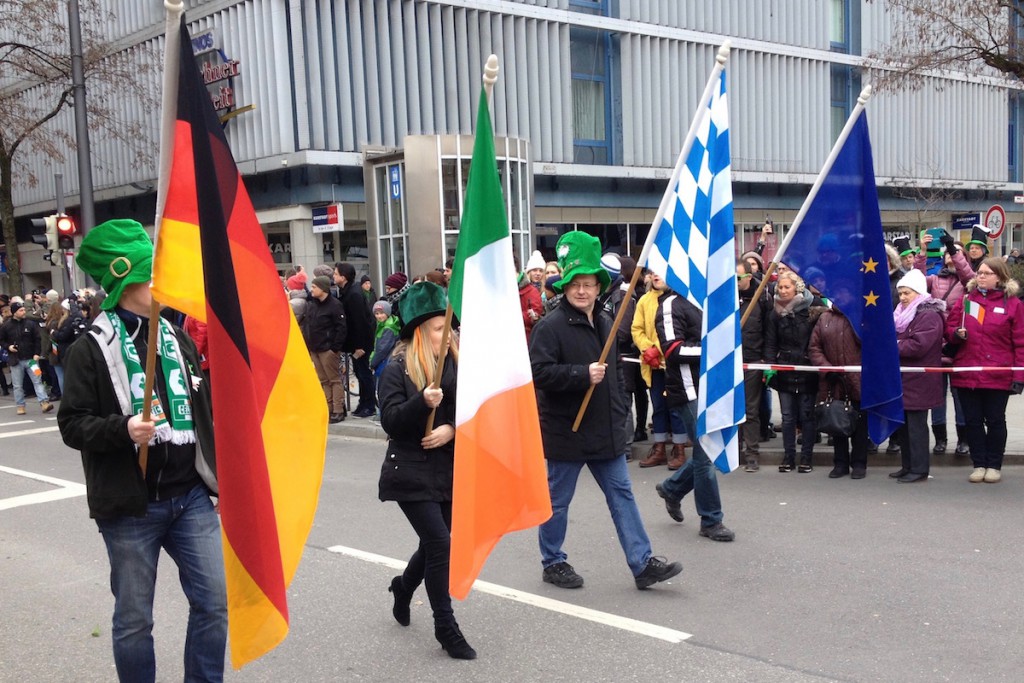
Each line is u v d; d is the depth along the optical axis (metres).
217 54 21.14
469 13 21.53
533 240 17.09
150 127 23.48
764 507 7.17
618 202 24.34
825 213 6.61
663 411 8.90
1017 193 33.94
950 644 4.44
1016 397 12.17
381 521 7.11
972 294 7.82
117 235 3.37
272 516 3.19
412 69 20.80
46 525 7.36
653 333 8.22
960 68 20.89
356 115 20.58
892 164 29.33
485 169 4.16
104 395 3.32
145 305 3.43
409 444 4.43
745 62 25.89
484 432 4.16
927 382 7.80
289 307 3.62
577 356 5.18
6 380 20.70
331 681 4.26
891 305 6.70
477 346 4.14
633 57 24.11
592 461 5.29
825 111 27.86
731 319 5.86
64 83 23.22
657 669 4.25
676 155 25.05
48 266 29.27
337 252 21.20
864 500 7.29
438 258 15.52
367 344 12.12
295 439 3.61
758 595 5.19
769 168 26.62
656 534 6.48
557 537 5.44
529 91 22.53
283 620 3.21
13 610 5.43
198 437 3.49
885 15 28.61
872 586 5.27
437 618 4.43
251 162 20.59
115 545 3.36
